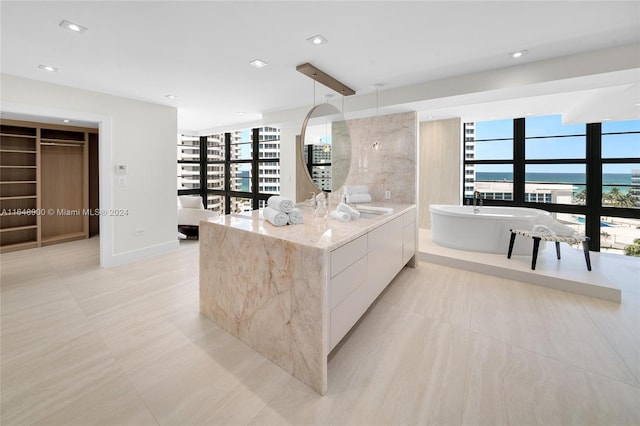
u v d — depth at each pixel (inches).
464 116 190.4
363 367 71.1
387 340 82.7
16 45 88.1
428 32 82.0
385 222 100.7
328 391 63.4
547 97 140.4
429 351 77.5
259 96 144.5
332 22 76.7
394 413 57.4
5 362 71.5
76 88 130.3
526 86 105.0
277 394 62.5
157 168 164.7
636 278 130.3
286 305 68.9
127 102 148.9
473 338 83.5
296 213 89.0
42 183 189.8
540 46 90.4
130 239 154.5
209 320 93.4
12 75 113.3
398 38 85.4
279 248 69.7
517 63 103.6
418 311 100.3
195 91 136.6
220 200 288.4
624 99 122.6
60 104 125.9
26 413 56.4
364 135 163.5
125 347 78.5
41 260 155.9
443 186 204.2
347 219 95.4
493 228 153.6
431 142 207.2
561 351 77.0
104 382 65.2
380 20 75.7
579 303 106.0
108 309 100.3
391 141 154.2
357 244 77.9
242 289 80.7
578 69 95.0
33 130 184.4
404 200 151.6
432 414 57.1
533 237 129.5
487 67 107.6
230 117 194.7
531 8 70.3
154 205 164.7
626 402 59.4
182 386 64.4
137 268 143.6
